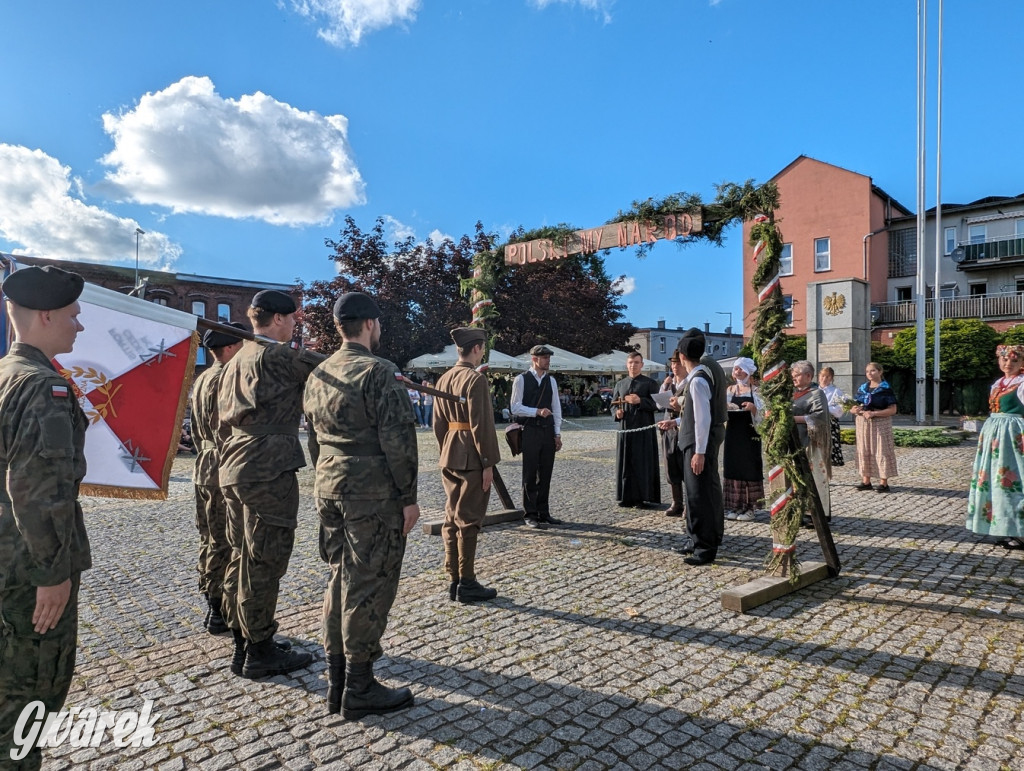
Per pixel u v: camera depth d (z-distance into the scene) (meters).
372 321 3.05
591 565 5.05
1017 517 5.18
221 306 37.38
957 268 30.73
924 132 20.67
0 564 1.88
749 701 2.90
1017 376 5.34
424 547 5.64
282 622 3.92
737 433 6.70
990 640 3.53
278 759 2.48
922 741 2.57
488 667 3.26
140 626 3.87
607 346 30.72
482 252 7.28
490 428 4.20
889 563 5.00
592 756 2.49
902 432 13.97
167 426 3.05
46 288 2.08
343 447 2.82
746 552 5.38
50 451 1.88
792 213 31.08
